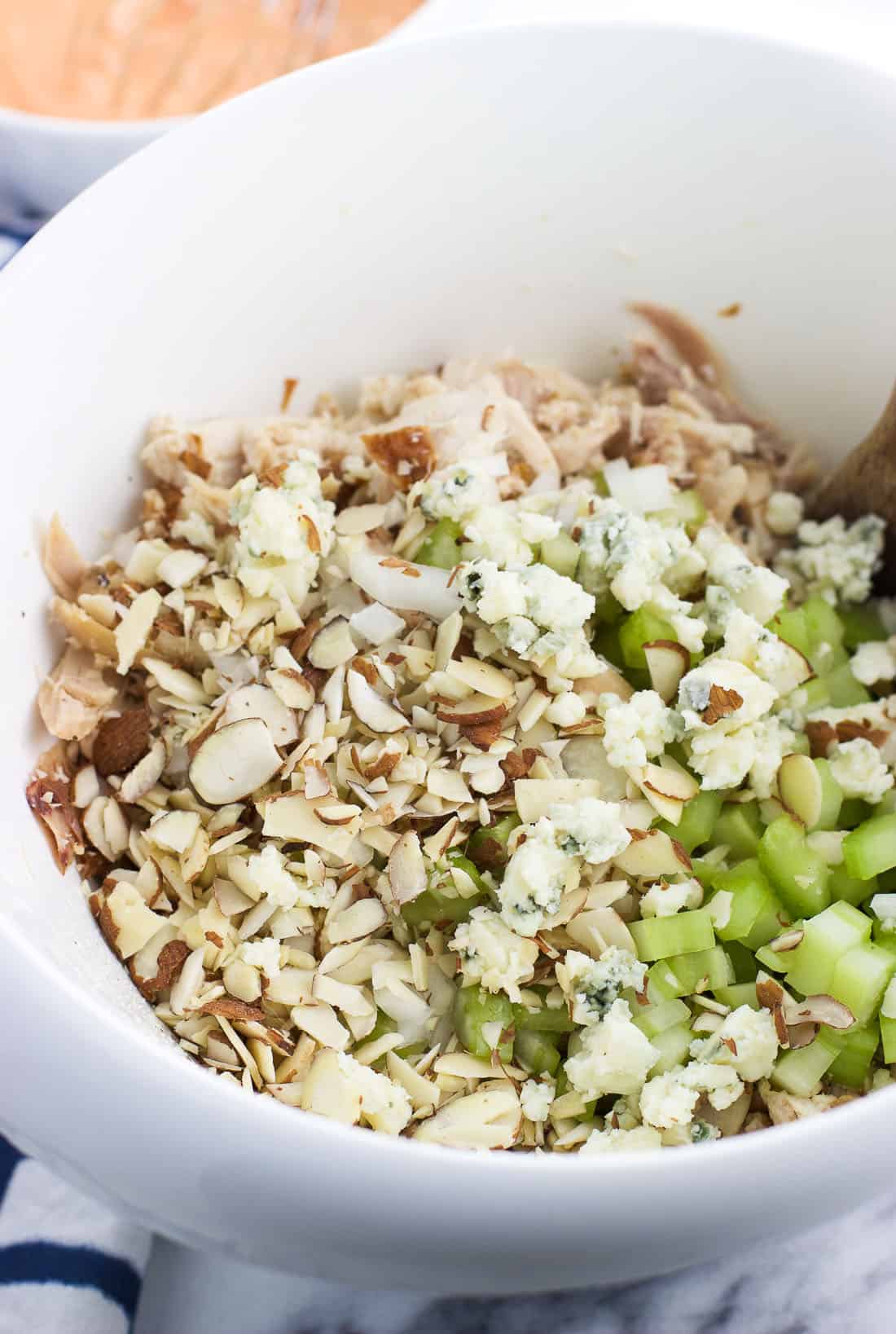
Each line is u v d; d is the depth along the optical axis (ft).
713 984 1.51
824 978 1.50
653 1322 1.60
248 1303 1.61
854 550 1.70
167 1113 1.30
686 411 1.77
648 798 1.54
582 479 1.72
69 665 1.60
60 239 1.55
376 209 1.68
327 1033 1.49
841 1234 1.61
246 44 2.28
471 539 1.61
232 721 1.55
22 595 1.55
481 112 1.67
